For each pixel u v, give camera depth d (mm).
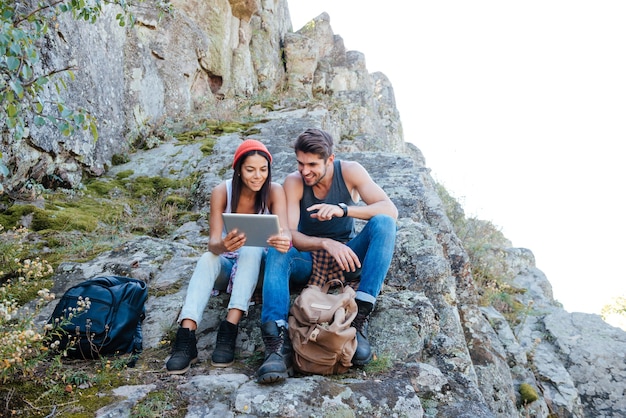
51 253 4074
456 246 4855
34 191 5000
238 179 2918
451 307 3600
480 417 2475
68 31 5711
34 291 3402
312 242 2859
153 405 2270
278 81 13789
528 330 6340
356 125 12289
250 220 2564
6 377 2262
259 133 7746
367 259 2773
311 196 3070
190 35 9602
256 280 2869
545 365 5523
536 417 4398
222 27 10891
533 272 8500
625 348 5941
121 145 7066
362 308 2688
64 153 5586
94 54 6449
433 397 2580
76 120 3287
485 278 6844
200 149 7031
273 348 2484
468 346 4023
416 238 3969
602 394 5508
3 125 4414
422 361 2961
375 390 2439
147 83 8047
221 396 2355
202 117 8844
